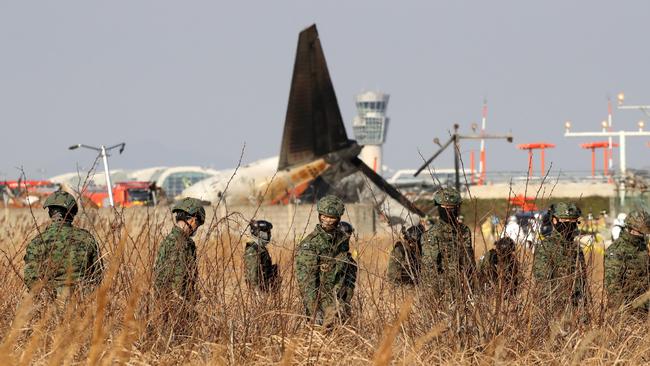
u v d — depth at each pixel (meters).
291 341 28.97
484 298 30.78
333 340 29.73
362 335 31.11
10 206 113.38
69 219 35.22
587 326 31.38
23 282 33.94
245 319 30.66
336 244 34.50
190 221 33.72
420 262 32.53
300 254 34.16
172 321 30.03
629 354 29.83
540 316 31.42
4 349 22.17
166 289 31.19
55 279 33.31
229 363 28.34
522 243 32.78
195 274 31.84
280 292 32.16
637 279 36.06
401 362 26.95
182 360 28.31
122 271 31.16
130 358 27.20
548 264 33.22
